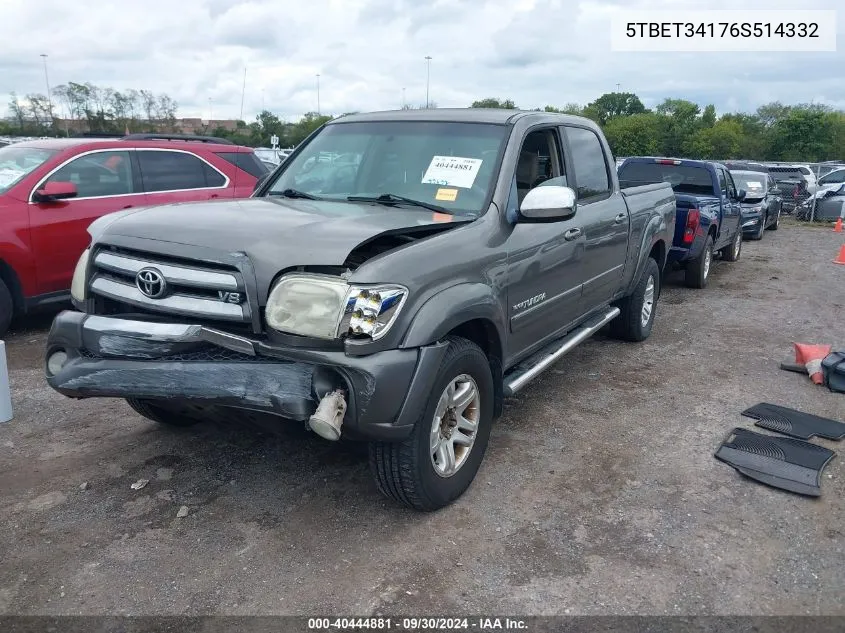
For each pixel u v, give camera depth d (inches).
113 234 138.3
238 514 142.8
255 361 121.6
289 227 131.3
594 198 210.2
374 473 135.7
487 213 155.0
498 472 163.2
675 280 436.1
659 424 194.5
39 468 161.0
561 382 228.5
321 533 136.6
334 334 117.9
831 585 124.6
